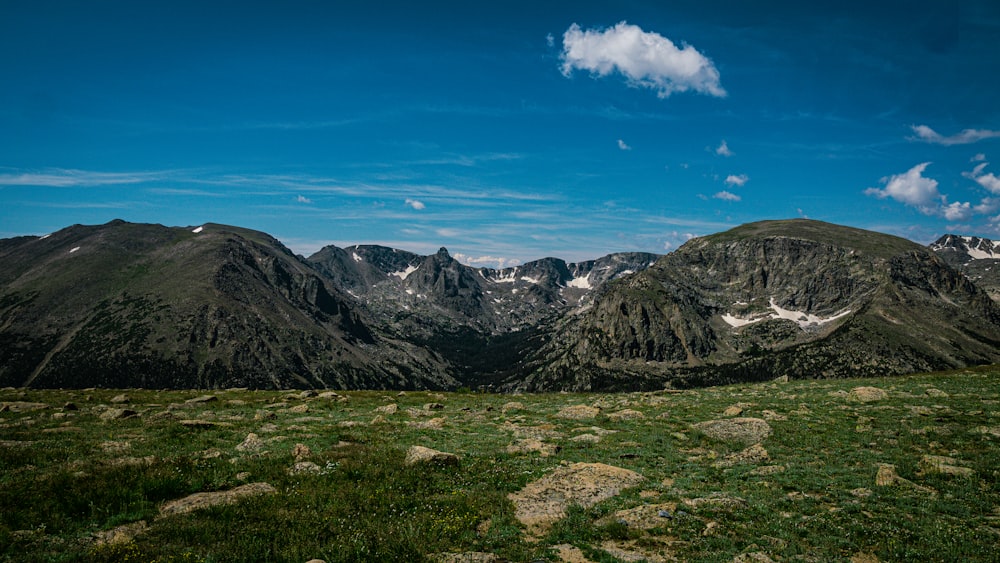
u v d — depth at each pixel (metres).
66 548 15.96
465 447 32.47
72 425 35.88
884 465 26.94
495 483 24.55
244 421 40.28
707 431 36.66
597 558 17.30
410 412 49.03
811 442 32.84
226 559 15.80
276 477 23.67
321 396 63.59
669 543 18.56
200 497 20.92
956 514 21.25
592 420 43.94
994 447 29.38
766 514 21.11
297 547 16.75
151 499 20.52
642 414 45.19
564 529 19.44
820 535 19.23
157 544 16.52
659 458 30.61
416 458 27.12
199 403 52.56
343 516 19.66
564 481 24.53
